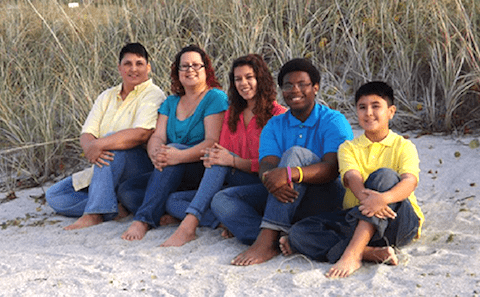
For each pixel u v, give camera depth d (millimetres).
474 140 4824
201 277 3152
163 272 3285
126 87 4605
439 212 3922
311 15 6559
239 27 6223
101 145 4266
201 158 3912
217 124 4223
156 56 6195
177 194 4105
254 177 3982
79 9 7328
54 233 4125
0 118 5930
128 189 4324
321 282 2986
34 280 3211
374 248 3180
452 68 5340
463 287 2791
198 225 4082
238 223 3652
